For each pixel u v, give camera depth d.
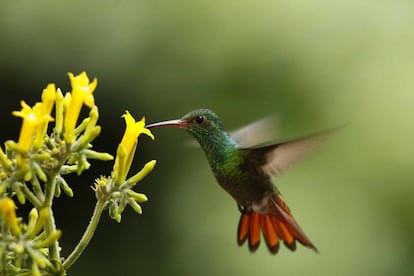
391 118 14.80
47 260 5.33
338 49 15.11
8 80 14.65
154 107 15.11
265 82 15.16
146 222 15.18
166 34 15.00
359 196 14.42
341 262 13.95
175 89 15.09
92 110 5.55
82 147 5.52
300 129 14.95
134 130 5.81
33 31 14.59
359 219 14.28
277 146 6.95
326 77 15.07
